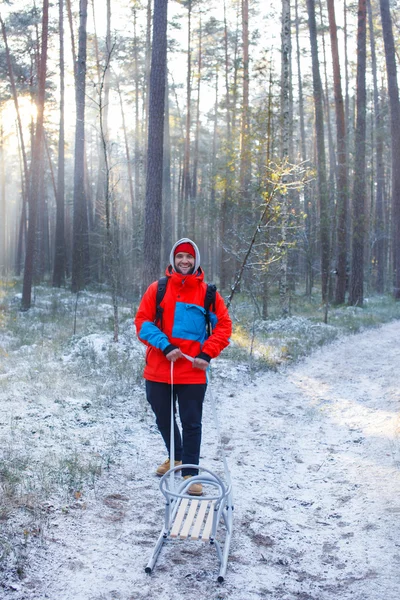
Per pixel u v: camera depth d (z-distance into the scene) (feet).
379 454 19.54
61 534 13.12
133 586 11.42
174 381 15.31
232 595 11.30
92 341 40.57
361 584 11.75
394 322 63.16
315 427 23.84
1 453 17.52
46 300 74.43
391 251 152.66
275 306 72.79
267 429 23.49
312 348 44.06
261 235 53.78
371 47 120.98
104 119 113.60
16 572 11.38
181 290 15.51
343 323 58.59
